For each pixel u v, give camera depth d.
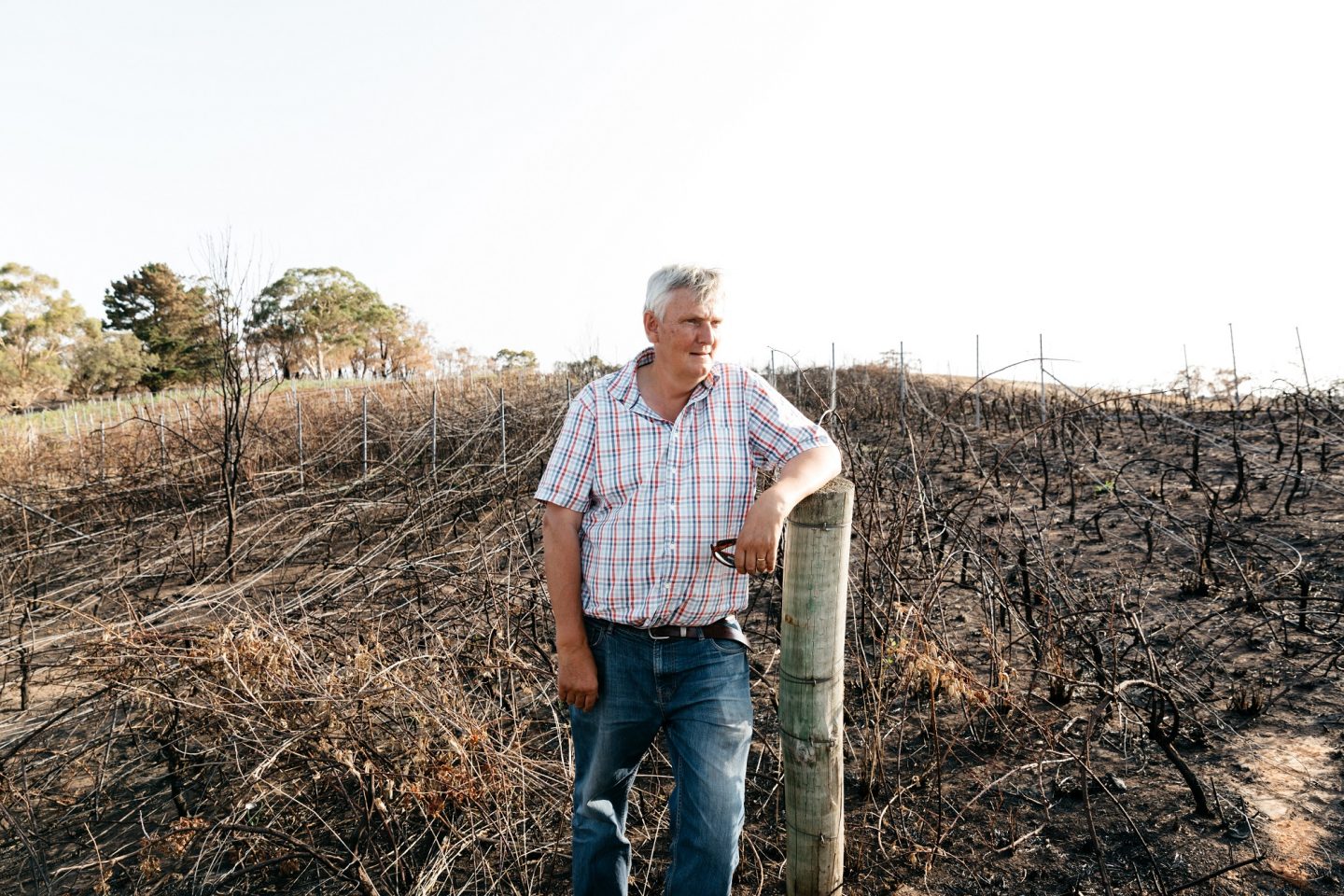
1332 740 2.56
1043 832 2.29
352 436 9.63
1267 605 3.62
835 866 1.68
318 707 2.30
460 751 2.13
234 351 5.98
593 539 1.64
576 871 1.74
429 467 7.84
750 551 1.44
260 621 2.88
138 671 2.58
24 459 9.84
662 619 1.60
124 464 8.53
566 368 12.05
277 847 2.33
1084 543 4.80
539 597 3.58
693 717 1.60
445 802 2.22
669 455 1.59
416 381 14.95
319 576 4.97
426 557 4.50
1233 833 2.18
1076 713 2.86
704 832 1.55
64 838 2.65
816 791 1.63
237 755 2.51
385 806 2.17
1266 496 5.41
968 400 10.38
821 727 1.60
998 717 2.58
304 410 11.20
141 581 5.51
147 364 45.84
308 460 8.48
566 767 2.43
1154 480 6.12
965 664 3.32
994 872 2.15
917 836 2.32
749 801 2.56
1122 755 2.61
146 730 2.99
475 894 2.22
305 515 6.29
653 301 1.57
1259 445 6.88
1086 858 2.16
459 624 3.56
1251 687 2.88
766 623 3.94
